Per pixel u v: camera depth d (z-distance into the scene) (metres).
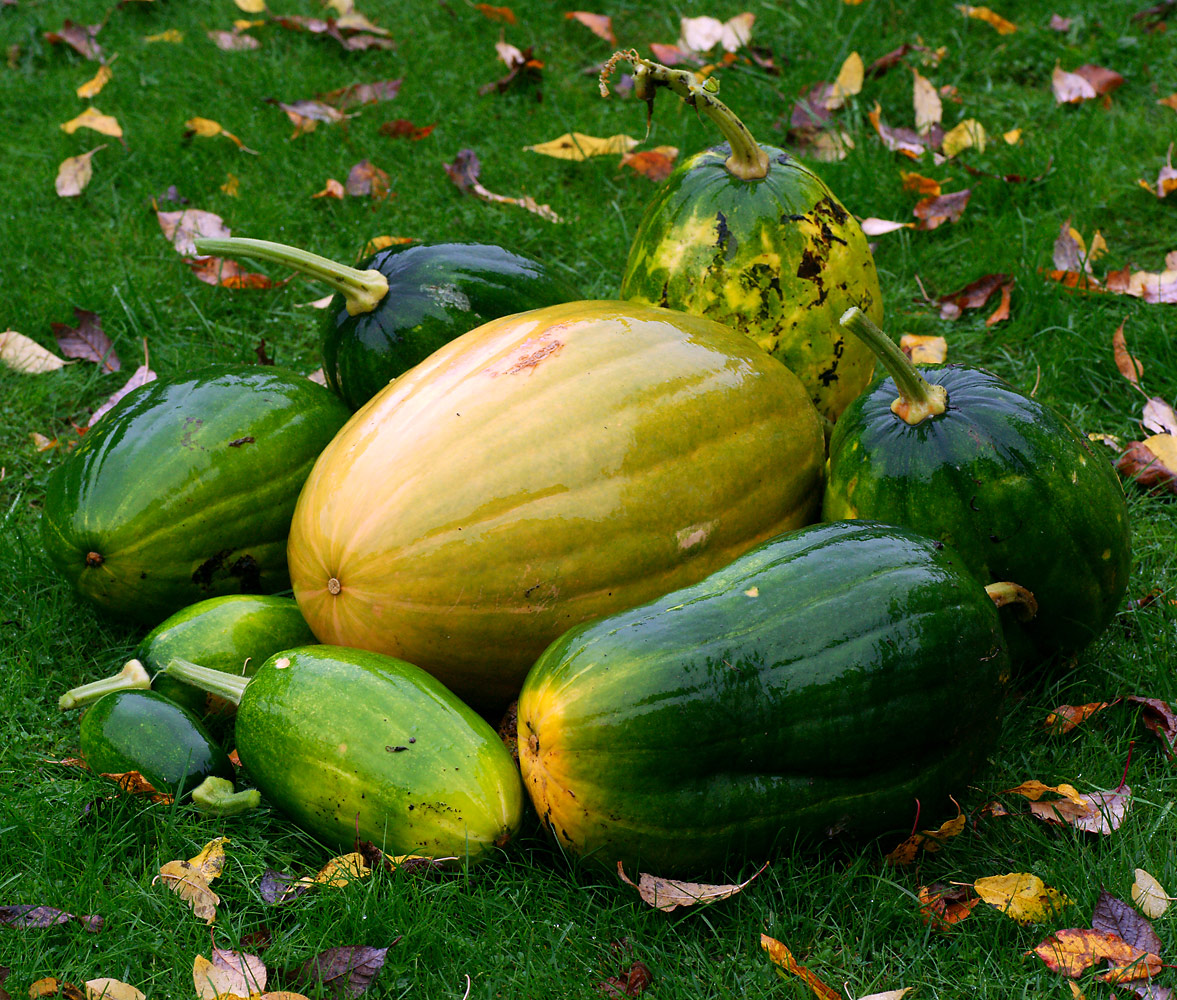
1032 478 2.73
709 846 2.38
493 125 5.84
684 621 2.39
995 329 4.55
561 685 2.35
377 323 3.43
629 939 2.38
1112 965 2.29
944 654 2.43
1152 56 6.01
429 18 6.82
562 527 2.64
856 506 2.86
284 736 2.49
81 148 5.71
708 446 2.81
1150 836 2.60
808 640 2.38
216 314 4.79
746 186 3.28
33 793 2.77
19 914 2.43
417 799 2.39
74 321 4.64
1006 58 6.18
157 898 2.49
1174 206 5.08
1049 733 2.92
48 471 4.03
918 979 2.32
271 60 6.31
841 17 6.41
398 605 2.63
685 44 6.31
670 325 2.96
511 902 2.47
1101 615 2.96
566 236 5.10
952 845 2.62
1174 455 3.71
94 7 7.00
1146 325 4.32
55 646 3.34
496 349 2.87
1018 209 4.81
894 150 5.43
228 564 3.19
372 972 2.29
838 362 3.36
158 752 2.69
